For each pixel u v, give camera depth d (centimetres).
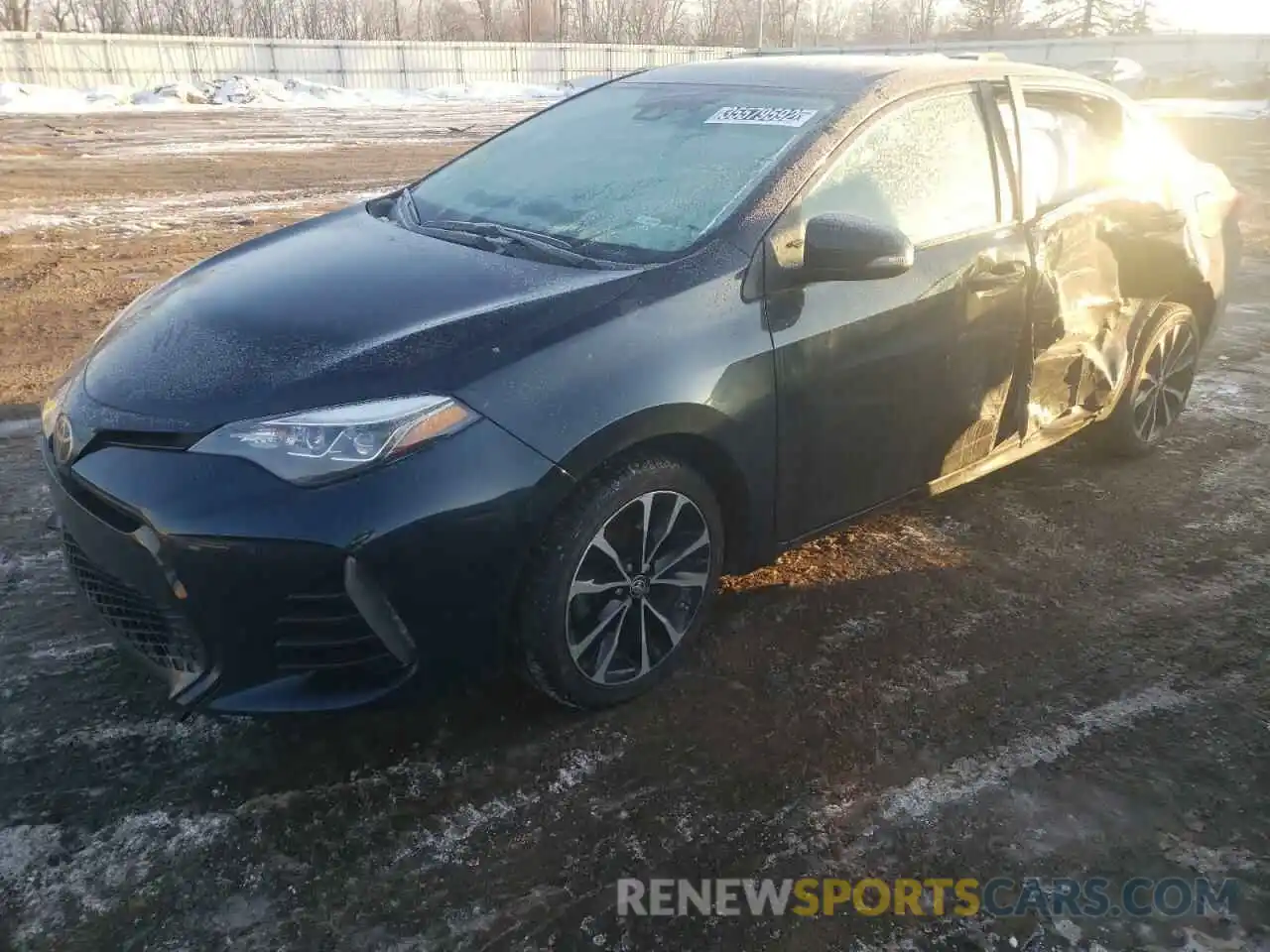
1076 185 379
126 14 4628
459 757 255
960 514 399
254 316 261
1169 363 448
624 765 255
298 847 226
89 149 1404
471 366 234
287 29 4888
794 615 323
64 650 292
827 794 247
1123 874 228
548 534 244
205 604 219
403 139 1695
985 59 364
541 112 396
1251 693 294
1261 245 936
